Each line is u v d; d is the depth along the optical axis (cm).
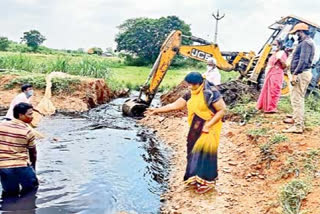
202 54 1437
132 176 791
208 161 682
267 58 1309
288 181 655
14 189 668
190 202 654
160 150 991
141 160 899
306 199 580
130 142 1055
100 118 1374
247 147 844
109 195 689
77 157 893
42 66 2022
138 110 1424
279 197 599
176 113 1330
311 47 801
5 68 1950
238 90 1302
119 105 1709
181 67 4147
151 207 656
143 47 5384
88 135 1111
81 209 629
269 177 700
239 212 605
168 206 658
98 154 927
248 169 748
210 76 1239
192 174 692
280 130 856
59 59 2048
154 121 1292
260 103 1033
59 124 1239
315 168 660
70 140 1043
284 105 1099
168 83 2559
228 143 908
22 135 658
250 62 1446
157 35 5422
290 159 701
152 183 762
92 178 764
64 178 754
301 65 800
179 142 1034
